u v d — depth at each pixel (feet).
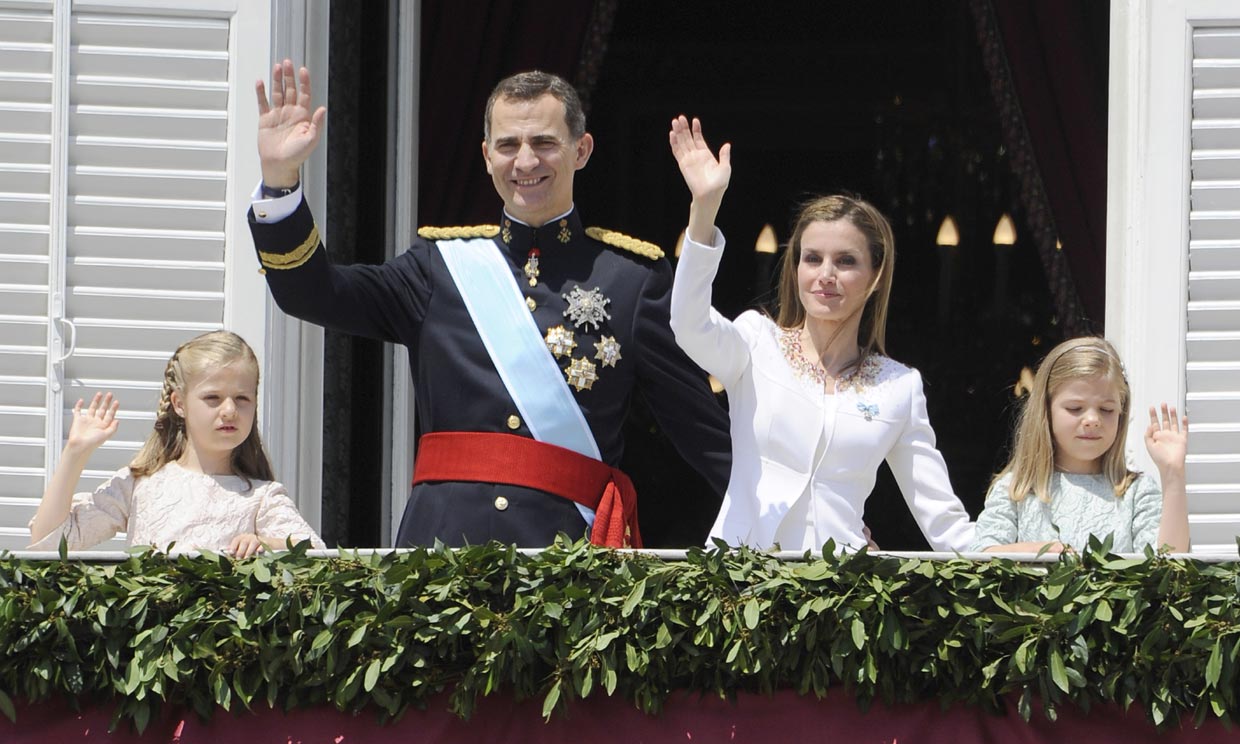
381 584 43.91
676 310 49.08
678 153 49.19
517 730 44.34
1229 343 61.05
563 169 51.03
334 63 68.64
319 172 65.05
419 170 83.71
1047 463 52.03
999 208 115.34
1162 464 50.29
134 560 44.78
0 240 61.26
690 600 43.70
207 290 61.52
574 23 86.22
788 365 51.11
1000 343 113.50
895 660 43.73
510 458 49.78
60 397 60.85
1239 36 61.82
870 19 117.70
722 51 119.14
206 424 51.55
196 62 61.98
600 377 50.60
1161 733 43.65
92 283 61.36
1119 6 63.16
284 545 51.31
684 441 51.42
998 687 43.78
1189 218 61.46
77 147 61.57
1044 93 89.10
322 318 50.29
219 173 61.72
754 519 49.88
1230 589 42.96
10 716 44.37
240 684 43.93
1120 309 62.54
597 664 43.55
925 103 117.70
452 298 51.19
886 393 50.98
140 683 43.70
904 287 115.65
